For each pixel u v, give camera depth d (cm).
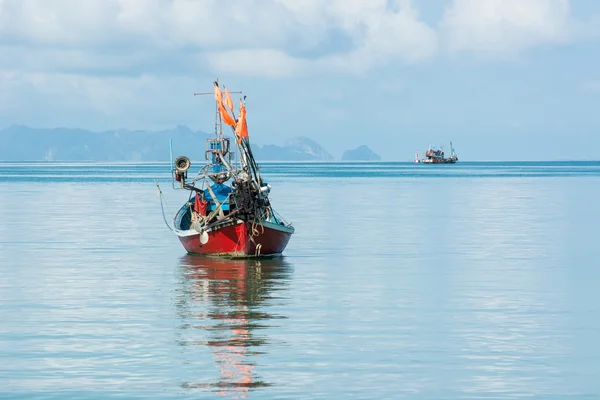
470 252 7900
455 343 4262
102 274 6494
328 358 3966
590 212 13150
